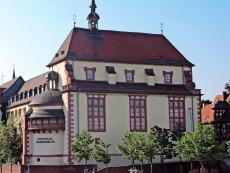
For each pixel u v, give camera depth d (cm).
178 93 9394
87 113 8631
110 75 9044
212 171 8175
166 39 10194
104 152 7906
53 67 9481
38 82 11425
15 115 12519
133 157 7662
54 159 8594
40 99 8862
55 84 9231
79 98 8612
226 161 8212
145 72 9431
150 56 9638
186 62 9825
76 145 7881
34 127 8700
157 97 9250
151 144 7619
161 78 9556
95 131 8650
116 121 8850
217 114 10356
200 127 7319
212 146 7150
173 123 9300
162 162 8562
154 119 9162
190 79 9681
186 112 9431
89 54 9112
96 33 9581
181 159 8281
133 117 9000
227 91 11481
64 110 8662
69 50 9031
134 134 7912
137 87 9206
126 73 9294
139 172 7506
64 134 8606
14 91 13675
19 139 10194
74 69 8894
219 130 10138
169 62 9656
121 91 8938
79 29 9562
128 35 9875
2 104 13400
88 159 8025
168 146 8100
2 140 10112
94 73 9025
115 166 8275
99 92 8762
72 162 8338
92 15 9650
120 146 7831
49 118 8625
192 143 7212
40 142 8700
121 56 9356
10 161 10000
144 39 9956
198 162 8269
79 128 8525
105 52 9294
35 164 8638
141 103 9106
